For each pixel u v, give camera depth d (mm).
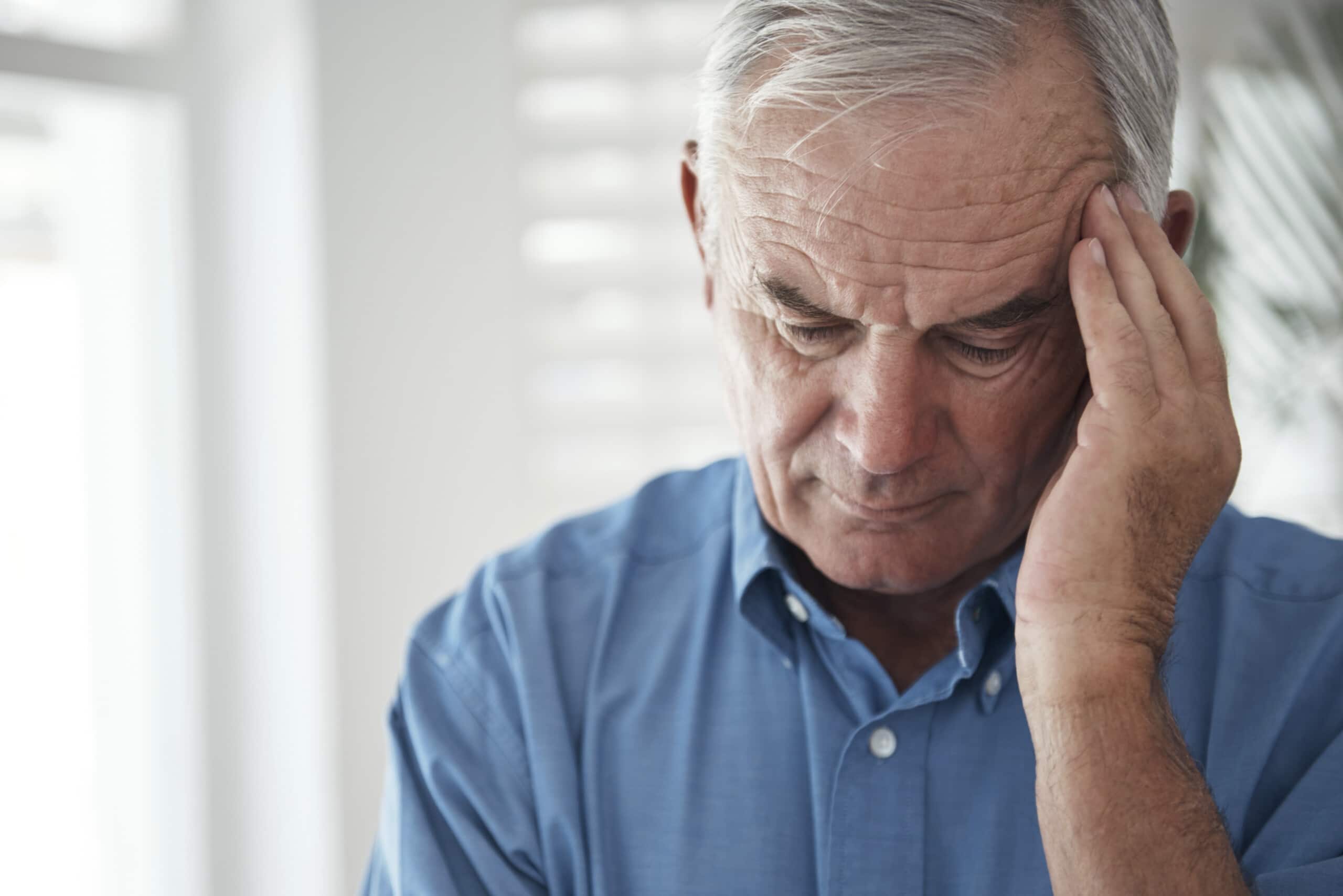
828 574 822
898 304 700
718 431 2137
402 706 942
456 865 867
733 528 961
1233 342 2186
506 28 2086
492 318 2109
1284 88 2168
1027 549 766
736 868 843
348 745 1987
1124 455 750
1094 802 709
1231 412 771
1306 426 2213
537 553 987
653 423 2129
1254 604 900
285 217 1949
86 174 1984
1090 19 711
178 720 2025
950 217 680
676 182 2105
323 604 1959
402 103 2006
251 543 2012
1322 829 799
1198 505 765
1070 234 739
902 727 838
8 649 1931
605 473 2133
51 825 1966
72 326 1979
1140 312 755
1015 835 827
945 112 670
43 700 1962
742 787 863
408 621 2049
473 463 2105
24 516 1940
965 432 759
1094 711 726
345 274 1960
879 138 675
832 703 871
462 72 2059
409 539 2045
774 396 781
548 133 2102
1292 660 872
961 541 801
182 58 1957
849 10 679
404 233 2018
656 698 904
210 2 1958
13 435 1926
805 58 688
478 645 937
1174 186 2199
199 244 1988
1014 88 684
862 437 737
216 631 2025
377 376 2002
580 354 2123
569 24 2092
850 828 825
